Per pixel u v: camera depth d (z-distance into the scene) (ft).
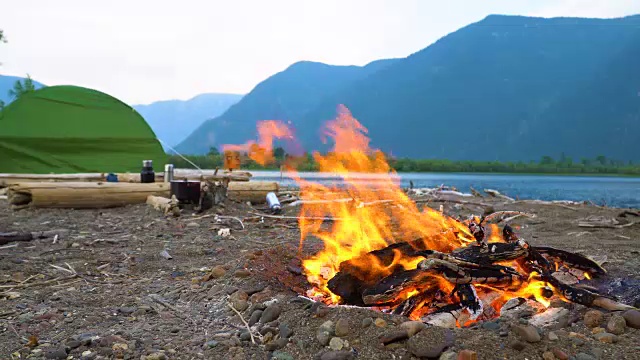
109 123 46.03
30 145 43.39
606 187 175.83
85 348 10.59
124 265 18.11
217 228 25.94
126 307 13.35
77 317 12.60
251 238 23.58
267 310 12.01
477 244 13.37
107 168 45.14
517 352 9.36
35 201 30.37
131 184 33.17
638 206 66.23
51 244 21.43
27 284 15.34
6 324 11.97
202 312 13.03
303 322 11.24
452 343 9.57
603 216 31.24
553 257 14.30
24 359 10.11
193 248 21.01
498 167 501.56
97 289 15.11
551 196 92.73
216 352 10.47
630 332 10.23
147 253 19.97
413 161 424.05
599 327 10.52
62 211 30.42
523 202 38.75
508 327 10.28
